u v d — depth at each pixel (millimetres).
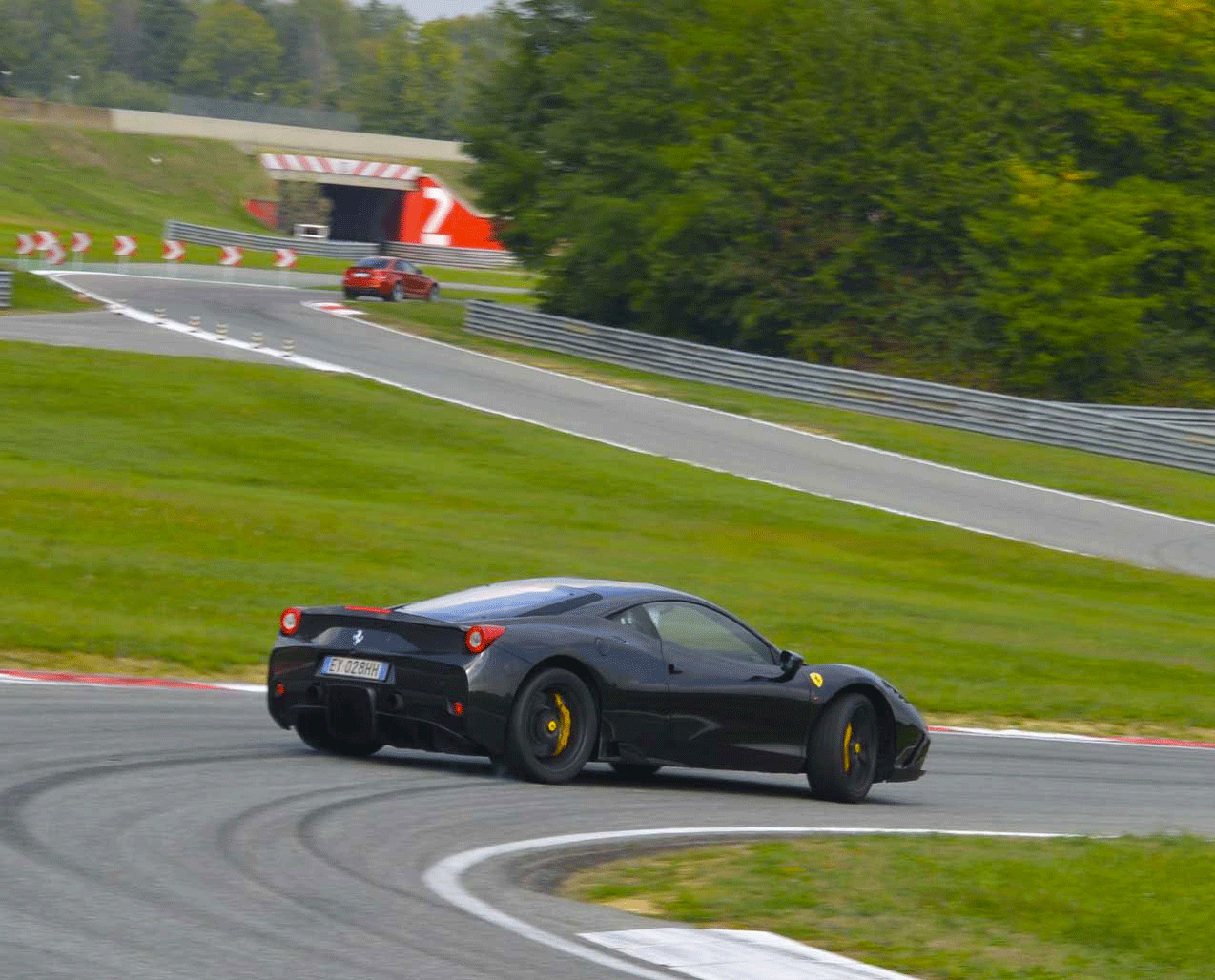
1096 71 120250
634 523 65812
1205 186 119812
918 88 120438
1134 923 17094
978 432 98250
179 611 39969
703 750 25203
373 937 14477
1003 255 116812
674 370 113562
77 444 69750
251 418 81312
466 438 83062
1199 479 88812
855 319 121562
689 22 127562
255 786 21750
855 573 60562
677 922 16266
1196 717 42312
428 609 24578
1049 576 64375
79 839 17469
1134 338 111000
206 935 14039
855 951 15570
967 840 21969
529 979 13609
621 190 131000
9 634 33656
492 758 23547
